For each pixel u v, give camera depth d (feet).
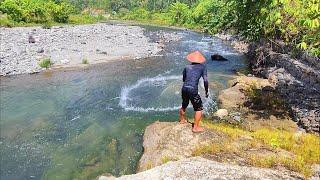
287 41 62.28
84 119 47.26
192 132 33.55
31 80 66.28
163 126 38.88
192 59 31.91
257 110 48.14
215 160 28.02
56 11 163.43
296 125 42.11
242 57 94.84
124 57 89.76
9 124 44.91
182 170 24.03
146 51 99.35
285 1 36.68
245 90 55.88
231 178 23.03
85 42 105.09
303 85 52.08
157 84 64.03
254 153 29.55
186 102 33.63
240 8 53.88
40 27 134.72
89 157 36.58
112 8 349.61
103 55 90.38
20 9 144.87
